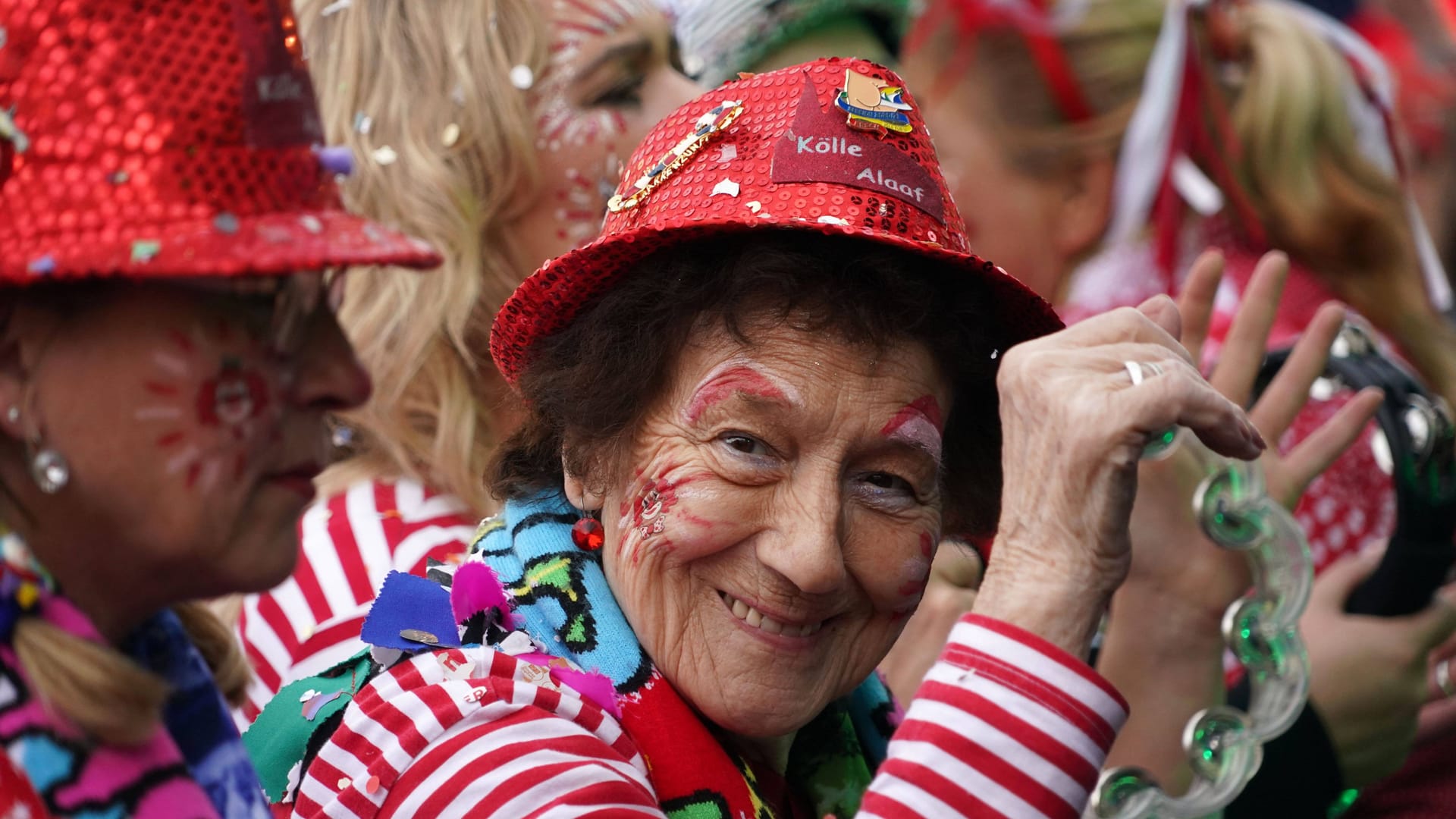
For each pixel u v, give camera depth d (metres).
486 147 5.70
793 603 3.52
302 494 2.81
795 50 7.43
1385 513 5.66
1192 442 4.66
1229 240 6.50
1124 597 4.78
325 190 2.75
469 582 3.59
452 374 5.56
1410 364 6.46
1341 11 8.38
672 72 6.17
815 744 4.13
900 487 3.63
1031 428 3.16
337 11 5.86
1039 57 6.85
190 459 2.59
